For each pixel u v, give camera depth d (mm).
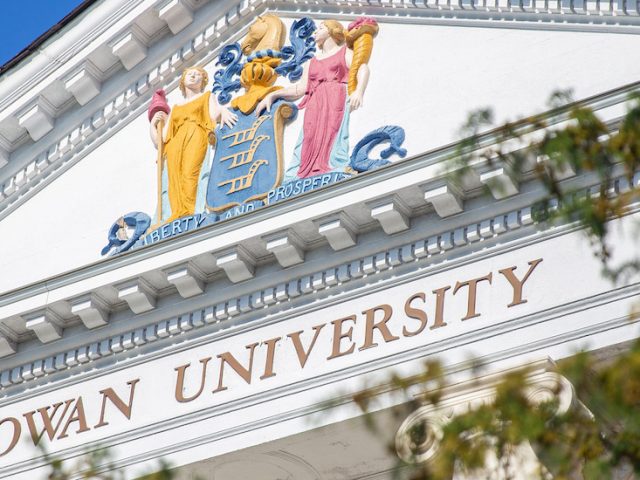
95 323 29156
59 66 31672
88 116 31797
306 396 26641
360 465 26859
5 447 29609
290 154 28828
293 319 27469
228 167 29297
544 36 27000
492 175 25141
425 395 18016
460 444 17172
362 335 26562
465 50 27750
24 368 29969
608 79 26062
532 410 17156
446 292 26094
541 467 17844
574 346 24156
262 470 27594
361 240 26891
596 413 17594
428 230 26344
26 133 32188
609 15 26422
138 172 30891
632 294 24406
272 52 29875
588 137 17875
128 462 27969
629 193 17750
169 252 28156
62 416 29328
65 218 31391
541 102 26531
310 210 26812
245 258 27594
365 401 18141
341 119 28391
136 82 31453
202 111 30203
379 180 26250
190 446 27531
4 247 31797
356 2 29203
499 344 25141
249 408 27156
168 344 28734
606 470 16297
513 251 25781
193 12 31000
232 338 28031
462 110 27250
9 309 29547
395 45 28594
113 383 29078
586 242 24438
